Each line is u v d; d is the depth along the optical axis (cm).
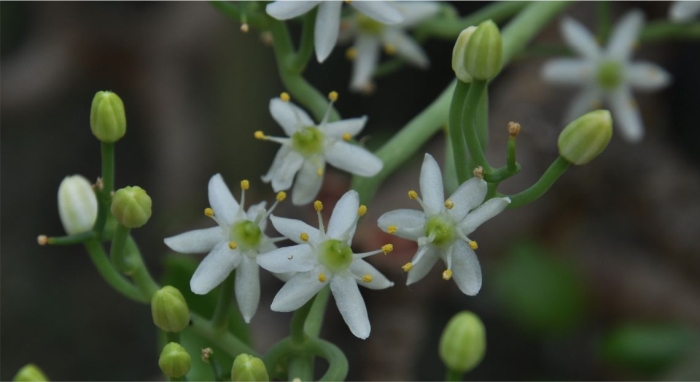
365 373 34
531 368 36
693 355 32
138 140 40
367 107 38
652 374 33
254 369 26
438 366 36
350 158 28
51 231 41
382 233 32
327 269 27
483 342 26
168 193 37
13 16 41
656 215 36
